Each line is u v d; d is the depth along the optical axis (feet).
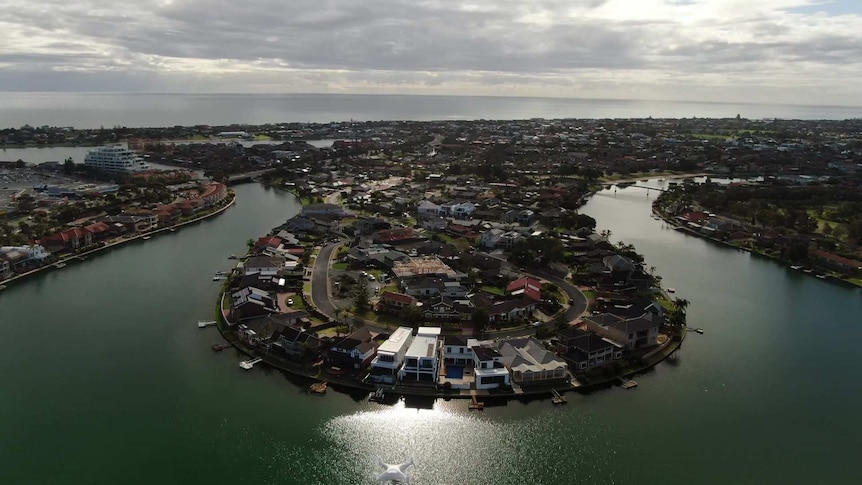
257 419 266.36
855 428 269.64
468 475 236.22
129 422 262.88
